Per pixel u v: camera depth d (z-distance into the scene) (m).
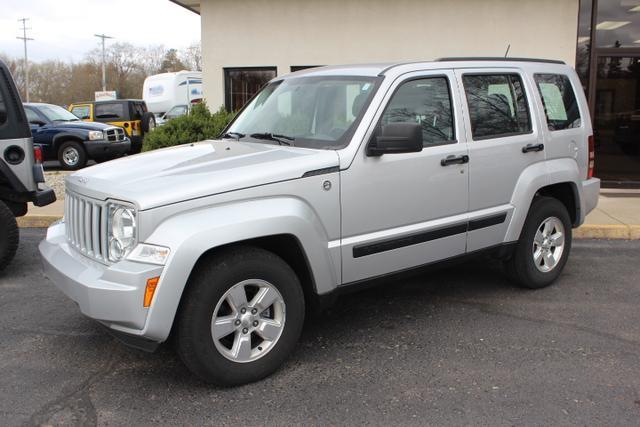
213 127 9.81
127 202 3.36
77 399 3.55
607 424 3.24
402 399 3.52
